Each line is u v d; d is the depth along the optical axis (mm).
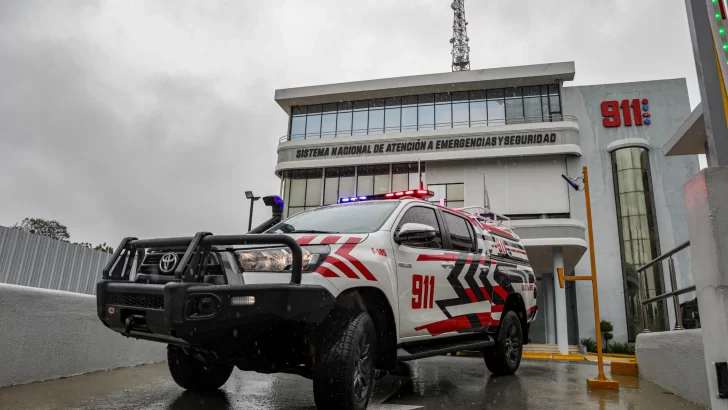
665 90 24109
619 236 22797
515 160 23641
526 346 19156
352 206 5188
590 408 4453
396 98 25672
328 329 3609
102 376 5453
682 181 23016
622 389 5574
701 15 3217
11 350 4617
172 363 4625
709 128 3047
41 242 7043
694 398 4734
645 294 7148
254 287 3240
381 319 4168
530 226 17828
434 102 25172
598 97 24484
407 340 4391
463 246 5699
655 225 22547
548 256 19094
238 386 5242
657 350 5934
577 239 17469
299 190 25438
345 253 3867
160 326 3324
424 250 4875
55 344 5133
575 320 22812
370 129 25594
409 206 4984
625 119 24016
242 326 3271
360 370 3654
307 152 25406
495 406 4500
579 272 22859
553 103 23984
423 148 24156
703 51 3158
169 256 3600
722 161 2971
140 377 5508
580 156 23578
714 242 2625
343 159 24703
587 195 5984
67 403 4070
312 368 3881
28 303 4816
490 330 6043
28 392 4398
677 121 23688
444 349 4887
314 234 4172
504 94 24500
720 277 2586
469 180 23781
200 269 3398
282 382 5566
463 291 5363
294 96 26094
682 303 5641
